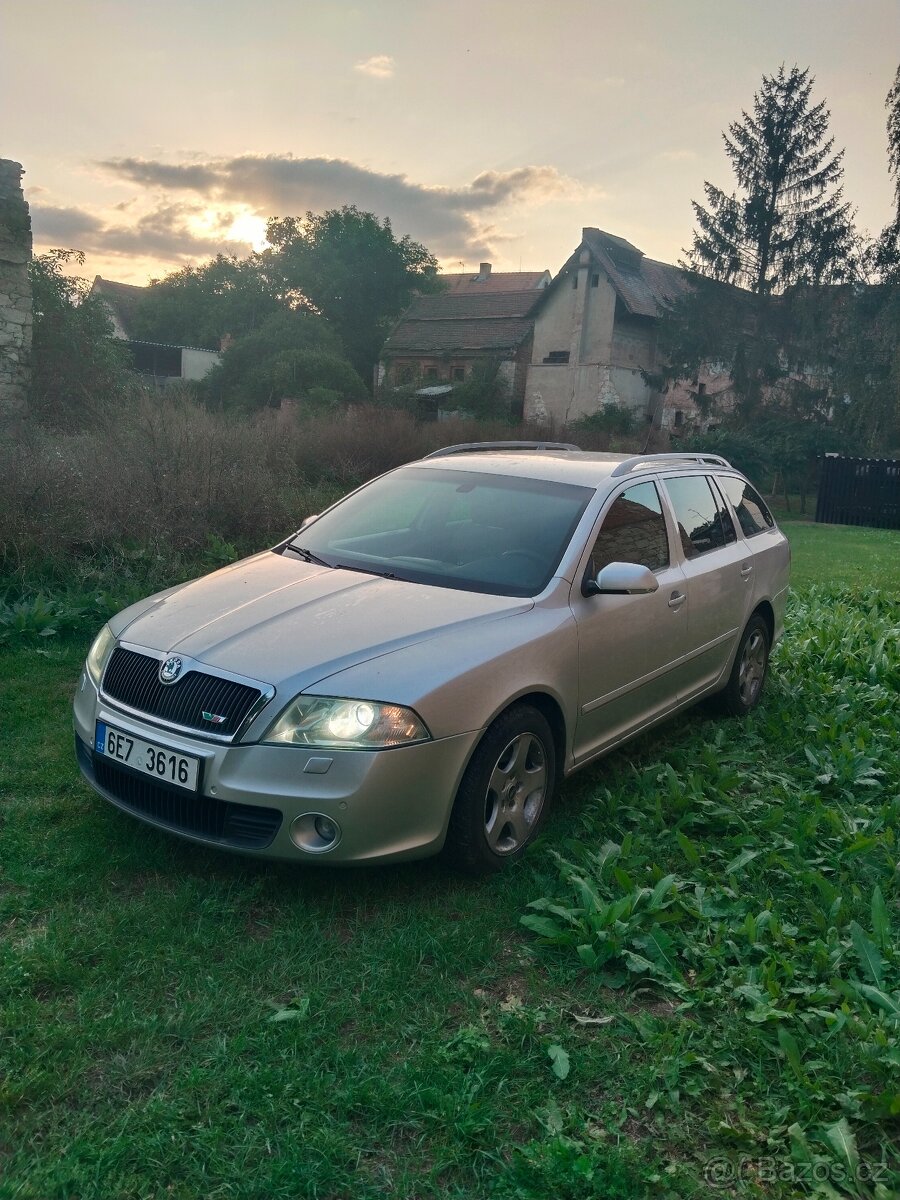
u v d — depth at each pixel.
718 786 4.75
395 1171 2.36
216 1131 2.39
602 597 4.36
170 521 8.50
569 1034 2.87
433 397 39.59
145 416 10.27
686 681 5.21
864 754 5.20
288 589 4.13
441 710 3.44
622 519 4.77
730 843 4.14
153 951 3.13
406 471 5.30
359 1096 2.54
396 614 3.85
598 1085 2.69
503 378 39.97
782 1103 2.64
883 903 3.43
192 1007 2.87
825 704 6.24
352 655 3.52
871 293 33.59
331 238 53.88
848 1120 2.59
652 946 3.27
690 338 34.59
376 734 3.31
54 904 3.39
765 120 33.62
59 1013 2.83
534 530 4.50
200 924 3.29
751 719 5.80
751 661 6.06
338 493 12.94
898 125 33.31
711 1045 2.85
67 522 7.70
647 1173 2.37
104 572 7.58
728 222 33.97
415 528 4.70
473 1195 2.30
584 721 4.27
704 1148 2.49
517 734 3.76
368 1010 2.94
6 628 6.67
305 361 36.06
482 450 5.93
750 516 6.20
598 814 4.39
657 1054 2.79
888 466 24.89
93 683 3.87
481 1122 2.48
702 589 5.18
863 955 3.20
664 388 37.19
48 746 4.80
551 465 5.13
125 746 3.57
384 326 54.56
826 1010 2.99
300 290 53.62
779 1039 2.79
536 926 3.35
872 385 33.38
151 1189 2.26
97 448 9.19
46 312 19.55
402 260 54.75
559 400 39.94
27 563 7.44
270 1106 2.50
